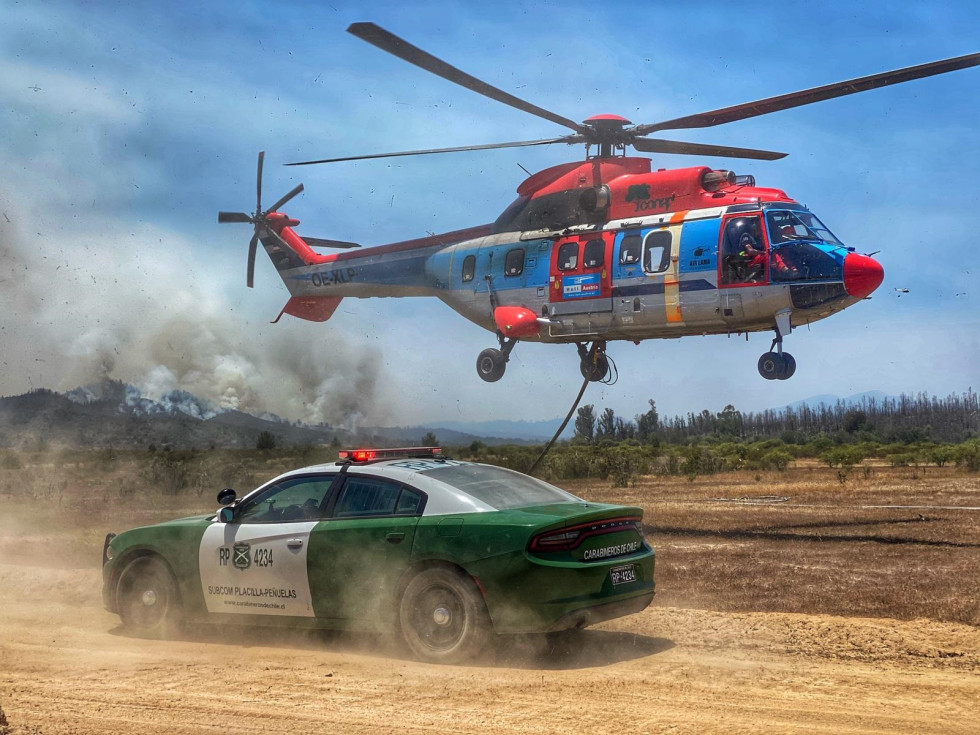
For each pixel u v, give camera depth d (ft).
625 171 56.75
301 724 17.48
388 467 24.71
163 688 20.22
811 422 589.32
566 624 21.86
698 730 16.79
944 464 134.21
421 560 22.72
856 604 29.53
